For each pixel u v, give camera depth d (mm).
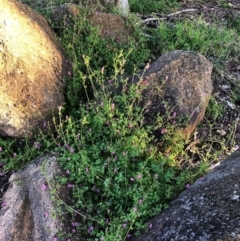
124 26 5188
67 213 3191
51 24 4652
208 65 4148
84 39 4711
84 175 3352
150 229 2959
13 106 3605
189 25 5832
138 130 3559
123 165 3373
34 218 3279
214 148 4090
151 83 3902
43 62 3994
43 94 3838
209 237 2582
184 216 2818
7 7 3926
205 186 3008
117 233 2893
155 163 3525
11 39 3791
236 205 2729
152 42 5367
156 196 3188
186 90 3904
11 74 3684
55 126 3641
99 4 5461
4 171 3645
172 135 3738
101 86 3938
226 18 6934
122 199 3238
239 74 5312
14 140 3688
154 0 6824
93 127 3670
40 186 3332
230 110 4633
